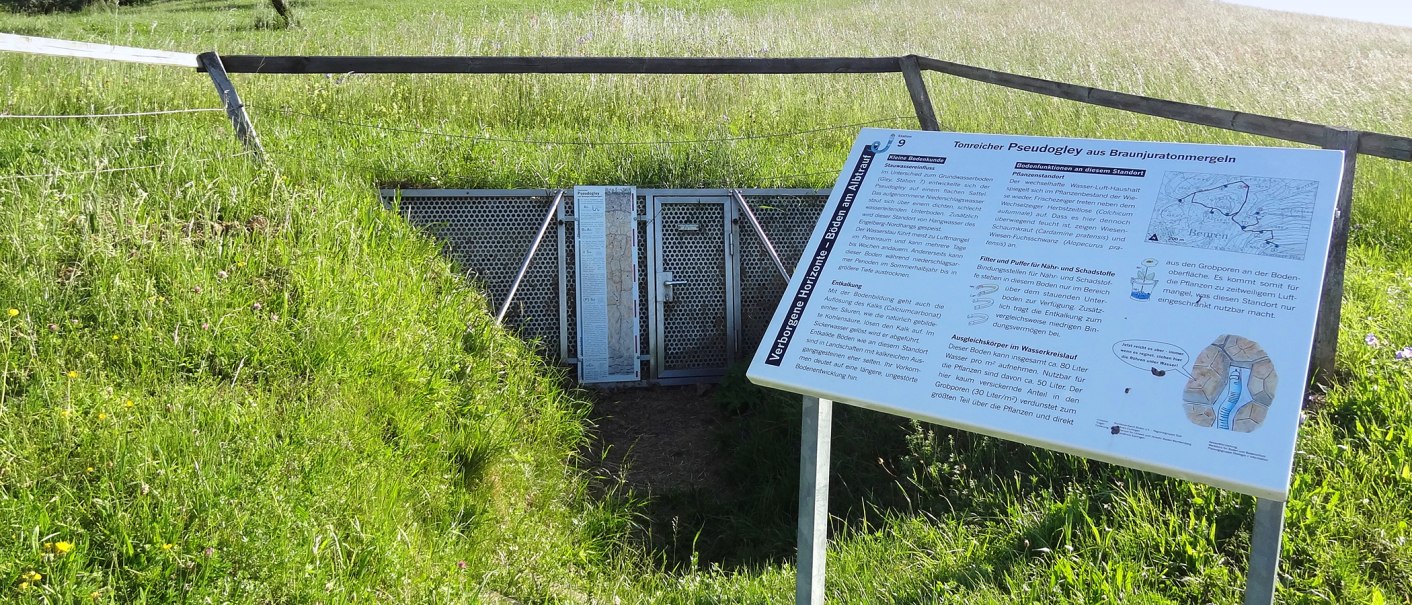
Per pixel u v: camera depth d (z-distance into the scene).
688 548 4.51
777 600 3.59
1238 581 3.25
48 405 3.48
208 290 4.30
